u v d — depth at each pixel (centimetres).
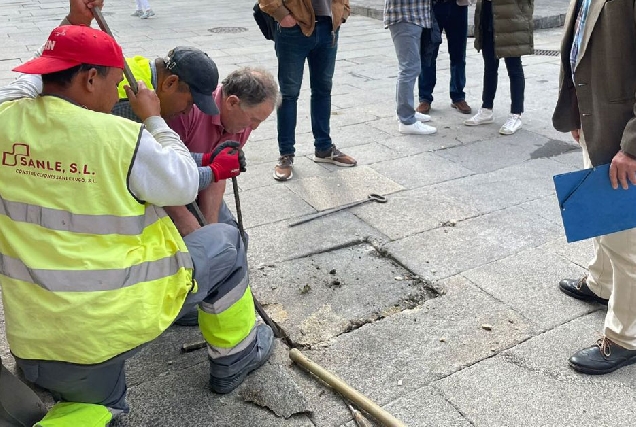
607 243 240
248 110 256
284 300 309
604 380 249
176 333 285
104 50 177
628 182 221
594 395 241
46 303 176
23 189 174
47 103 176
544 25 995
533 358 262
